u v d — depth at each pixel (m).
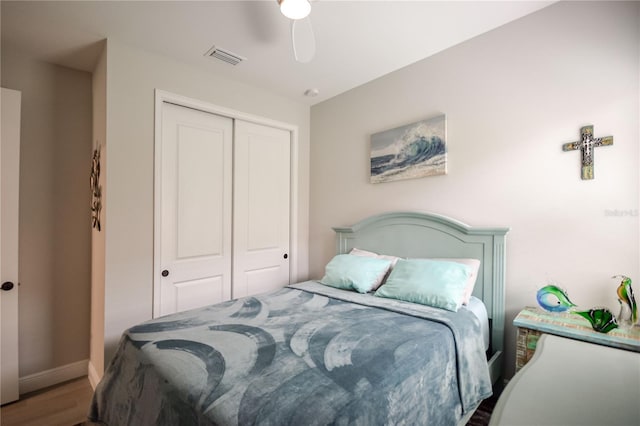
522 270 1.90
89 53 2.27
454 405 1.30
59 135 2.42
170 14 1.84
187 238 2.53
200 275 2.60
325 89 2.99
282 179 3.22
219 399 0.90
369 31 2.04
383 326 1.46
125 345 1.41
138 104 2.21
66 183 2.45
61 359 2.40
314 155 3.37
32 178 2.30
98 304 2.22
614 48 1.59
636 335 1.36
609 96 1.60
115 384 1.37
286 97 3.19
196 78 2.52
